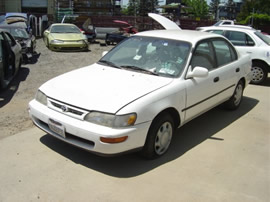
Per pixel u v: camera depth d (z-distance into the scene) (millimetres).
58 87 3988
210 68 4887
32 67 9898
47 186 3326
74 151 4074
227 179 3621
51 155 3949
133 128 3457
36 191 3238
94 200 3137
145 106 3568
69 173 3580
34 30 21141
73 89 3865
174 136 4762
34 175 3512
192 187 3428
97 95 3662
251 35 8484
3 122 4980
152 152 3871
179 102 4082
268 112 6125
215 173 3736
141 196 3229
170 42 4680
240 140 4719
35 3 36250
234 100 5930
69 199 3139
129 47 4914
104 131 3357
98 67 4641
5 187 3281
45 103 3926
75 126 3492
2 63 6418
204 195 3297
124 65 4547
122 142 3396
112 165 3787
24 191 3230
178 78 4188
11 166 3666
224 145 4516
